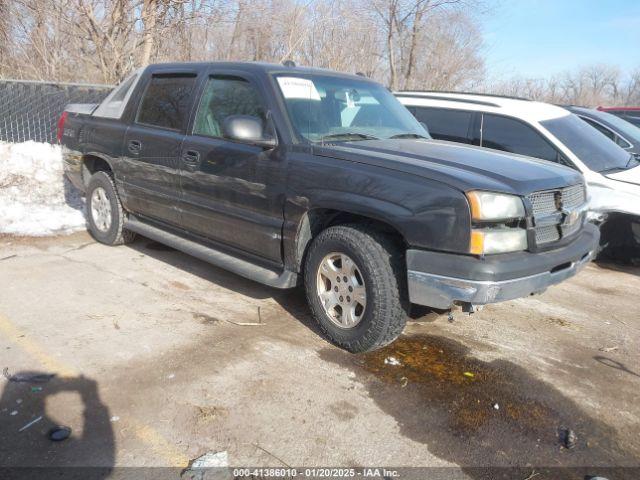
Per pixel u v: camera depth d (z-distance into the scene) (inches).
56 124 388.2
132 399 124.6
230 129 153.9
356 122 176.9
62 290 183.3
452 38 591.5
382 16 554.9
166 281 197.6
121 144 213.5
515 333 172.7
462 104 269.3
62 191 309.0
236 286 196.4
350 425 120.3
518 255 134.1
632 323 187.3
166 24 441.7
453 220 128.2
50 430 112.5
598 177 233.1
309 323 169.2
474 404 131.3
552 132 246.4
